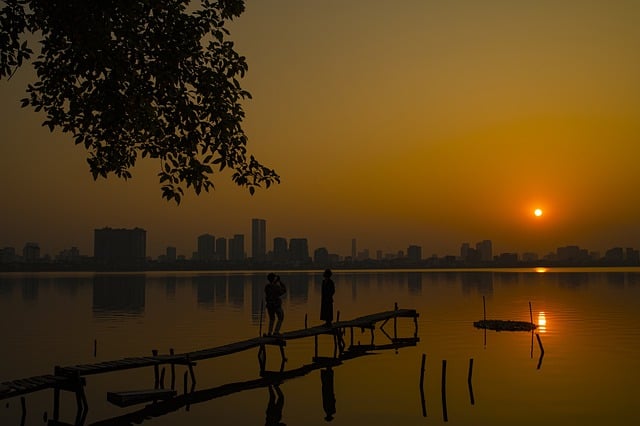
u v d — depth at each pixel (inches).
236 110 422.9
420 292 3654.0
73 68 392.8
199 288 4525.1
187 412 692.7
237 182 429.7
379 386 830.5
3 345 1263.5
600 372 912.9
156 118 403.2
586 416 650.8
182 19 400.2
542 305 2425.0
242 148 426.0
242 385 853.2
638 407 687.7
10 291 4008.4
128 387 844.6
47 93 411.2
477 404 708.0
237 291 4013.3
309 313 2107.5
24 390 639.8
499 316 1931.6
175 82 396.8
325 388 822.5
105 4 361.7
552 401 720.3
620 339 1312.7
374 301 2763.3
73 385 691.4
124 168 439.8
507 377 878.4
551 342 1269.7
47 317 1979.6
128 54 394.9
